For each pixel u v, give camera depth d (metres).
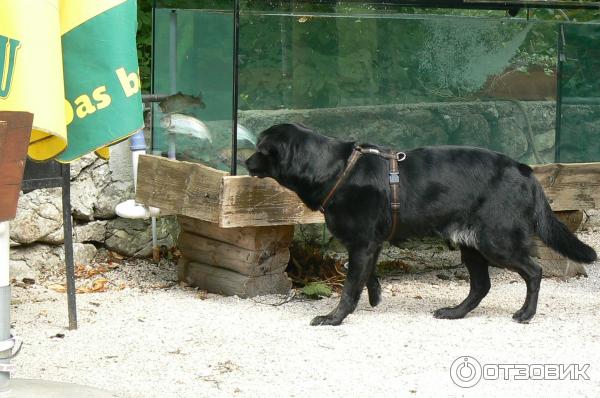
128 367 4.64
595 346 5.07
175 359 4.78
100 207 7.02
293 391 4.30
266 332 5.30
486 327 5.48
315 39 6.32
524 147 7.19
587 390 4.36
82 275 6.74
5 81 3.49
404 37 6.70
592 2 7.21
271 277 6.24
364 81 6.61
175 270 6.98
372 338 5.20
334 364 4.71
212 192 5.82
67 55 4.26
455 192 5.55
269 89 6.12
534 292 5.59
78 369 4.60
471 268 5.75
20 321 5.50
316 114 6.43
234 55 5.86
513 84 7.08
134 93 4.35
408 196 5.55
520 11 7.13
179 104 6.53
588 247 5.78
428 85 6.83
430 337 5.24
